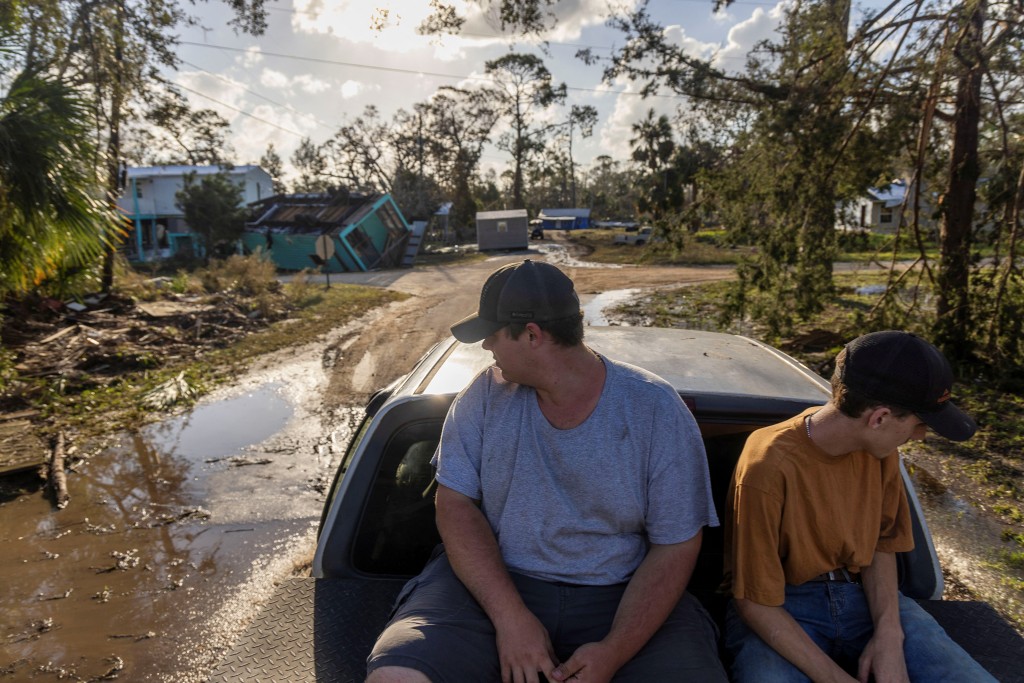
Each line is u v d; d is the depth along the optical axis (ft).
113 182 38.96
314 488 19.33
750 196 33.81
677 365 8.42
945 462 20.58
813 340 37.35
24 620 12.71
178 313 45.96
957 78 28.27
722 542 7.36
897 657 5.83
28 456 21.49
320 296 66.33
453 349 9.41
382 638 5.57
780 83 34.22
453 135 199.00
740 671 6.08
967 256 30.68
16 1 30.58
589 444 5.87
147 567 14.80
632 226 211.61
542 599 6.04
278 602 6.82
